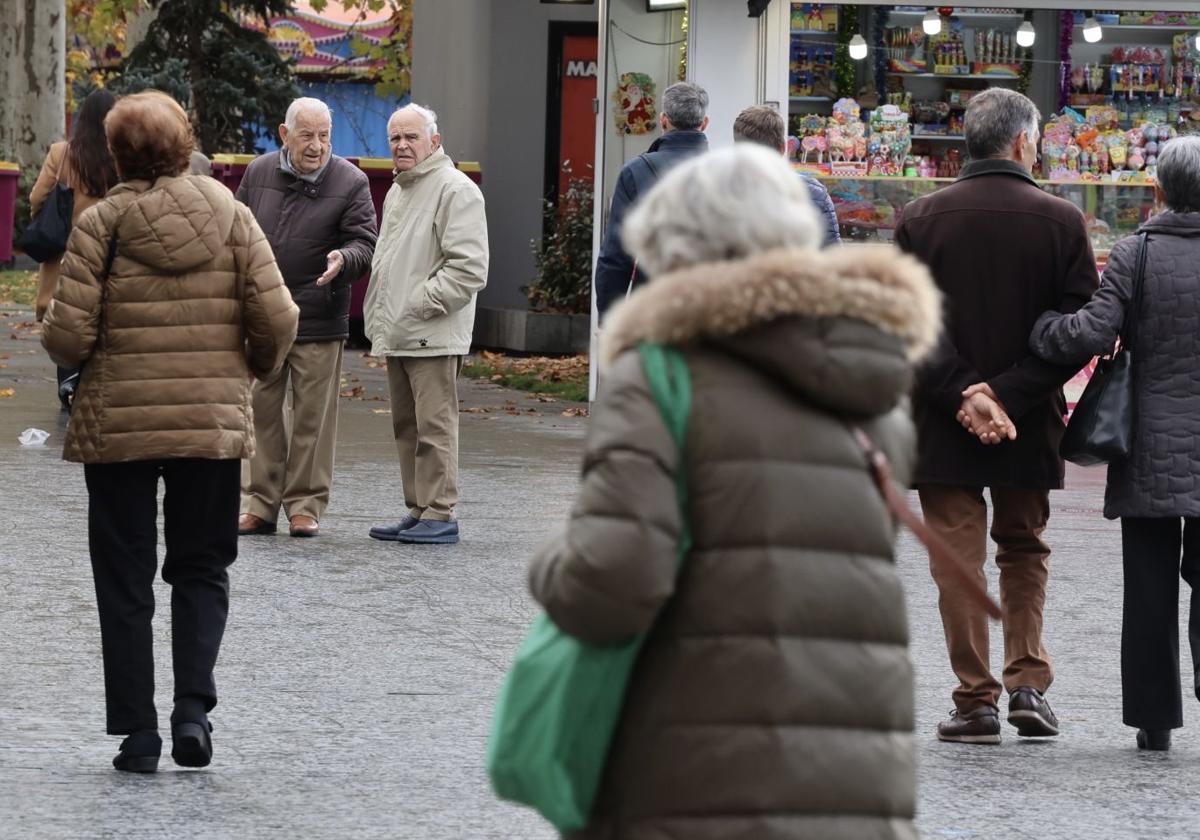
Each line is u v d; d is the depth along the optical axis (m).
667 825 8.16
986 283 17.42
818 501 8.30
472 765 15.88
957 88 39.38
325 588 23.28
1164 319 17.30
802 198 8.62
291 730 16.88
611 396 8.31
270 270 15.79
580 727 8.29
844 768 8.15
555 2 60.03
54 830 13.65
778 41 38.94
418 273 26.45
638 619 8.07
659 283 8.36
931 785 15.83
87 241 15.40
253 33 82.69
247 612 21.80
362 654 19.94
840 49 39.09
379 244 26.94
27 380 44.47
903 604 8.53
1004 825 14.64
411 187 26.67
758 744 8.09
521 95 60.25
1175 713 17.31
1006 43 39.41
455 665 19.58
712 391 8.29
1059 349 17.02
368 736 16.73
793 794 8.08
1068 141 39.72
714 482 8.23
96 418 15.34
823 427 8.40
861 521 8.39
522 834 13.96
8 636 20.11
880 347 8.35
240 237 15.74
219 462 15.55
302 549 25.89
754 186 8.49
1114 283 17.25
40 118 90.88
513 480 32.97
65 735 16.47
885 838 8.21
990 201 17.53
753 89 39.06
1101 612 23.64
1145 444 17.28
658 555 8.07
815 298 8.23
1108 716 18.70
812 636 8.23
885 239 39.19
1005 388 17.16
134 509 15.48
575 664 8.26
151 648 15.44
